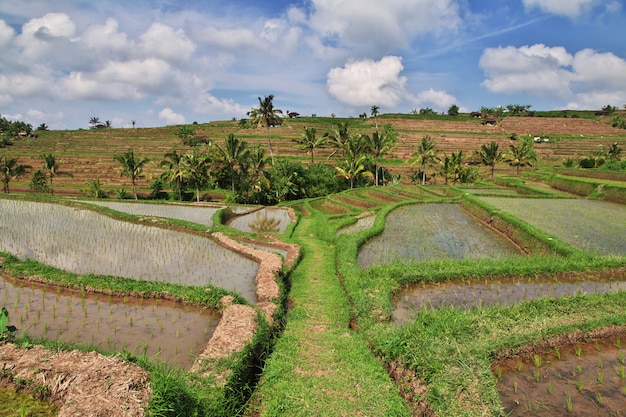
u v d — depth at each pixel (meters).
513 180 45.12
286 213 31.95
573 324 8.85
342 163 53.06
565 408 6.44
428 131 97.88
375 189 44.19
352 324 10.44
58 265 14.66
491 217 23.03
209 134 97.19
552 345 8.45
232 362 6.98
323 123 111.00
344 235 18.98
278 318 10.00
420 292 12.02
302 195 47.94
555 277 13.13
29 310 10.45
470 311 9.63
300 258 16.66
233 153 44.25
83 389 5.25
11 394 5.63
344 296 12.09
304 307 11.30
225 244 18.09
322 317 10.59
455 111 131.62
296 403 6.55
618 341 8.58
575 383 7.18
